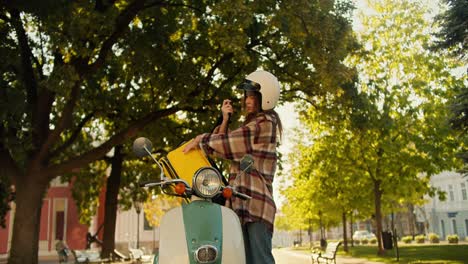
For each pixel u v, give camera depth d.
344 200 29.98
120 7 16.59
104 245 21.06
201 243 3.24
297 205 39.69
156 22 15.05
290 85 17.25
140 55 14.67
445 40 18.86
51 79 11.76
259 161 3.63
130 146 21.19
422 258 20.62
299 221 55.84
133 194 26.17
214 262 3.21
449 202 59.78
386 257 23.33
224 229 3.34
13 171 14.55
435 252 24.81
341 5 15.12
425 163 22.45
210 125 17.39
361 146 21.61
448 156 22.27
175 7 15.60
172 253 3.26
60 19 11.80
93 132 23.23
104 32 13.11
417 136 22.00
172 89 15.91
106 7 13.44
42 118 14.84
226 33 12.52
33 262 14.08
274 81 3.85
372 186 27.50
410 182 24.66
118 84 17.62
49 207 42.84
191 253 3.22
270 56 16.67
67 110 14.05
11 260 13.85
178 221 3.37
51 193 43.12
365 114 17.33
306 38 13.98
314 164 25.88
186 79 15.62
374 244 52.12
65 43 12.01
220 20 15.23
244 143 3.55
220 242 3.28
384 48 22.56
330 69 13.66
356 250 35.53
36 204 14.32
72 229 42.94
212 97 16.42
